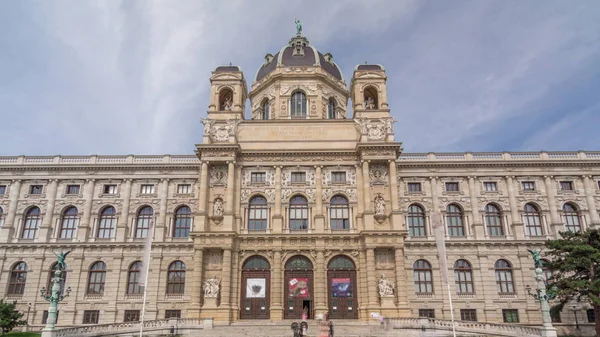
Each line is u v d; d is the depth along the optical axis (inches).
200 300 2092.8
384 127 2409.0
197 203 2554.1
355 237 2206.0
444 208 2524.6
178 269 2432.3
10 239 2490.2
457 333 1755.7
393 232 2145.7
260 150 2375.7
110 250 2463.1
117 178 2603.3
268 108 2827.3
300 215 2327.8
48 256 2459.4
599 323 1871.3
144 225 2539.4
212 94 2544.3
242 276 2186.3
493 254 2426.2
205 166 2324.1
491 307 2330.2
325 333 1628.9
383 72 2593.5
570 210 2532.0
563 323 2285.9
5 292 2400.3
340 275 2186.3
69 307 2363.4
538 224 2507.4
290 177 2380.7
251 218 2319.1
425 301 2341.3
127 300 2370.8
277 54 2989.7
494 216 2534.5
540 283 1622.8
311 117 2684.5
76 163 2615.7
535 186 2559.1
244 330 1788.9
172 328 1812.3
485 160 2576.3
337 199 2348.7
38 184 2605.8
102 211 2578.7
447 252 2431.1
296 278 2181.3
